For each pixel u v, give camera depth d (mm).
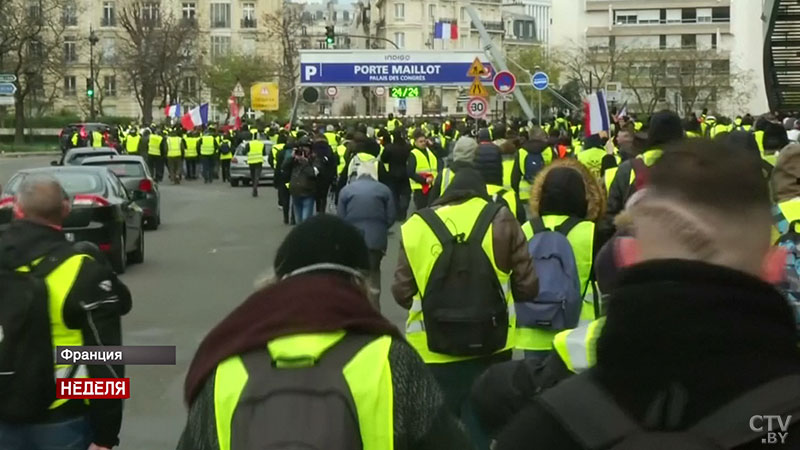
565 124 38625
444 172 14125
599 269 5473
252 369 3080
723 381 2156
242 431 2986
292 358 3064
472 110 32250
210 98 100812
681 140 2471
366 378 3086
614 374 2219
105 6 110438
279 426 2971
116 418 5645
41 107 94375
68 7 84000
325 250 3303
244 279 18156
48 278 5504
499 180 10352
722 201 2326
